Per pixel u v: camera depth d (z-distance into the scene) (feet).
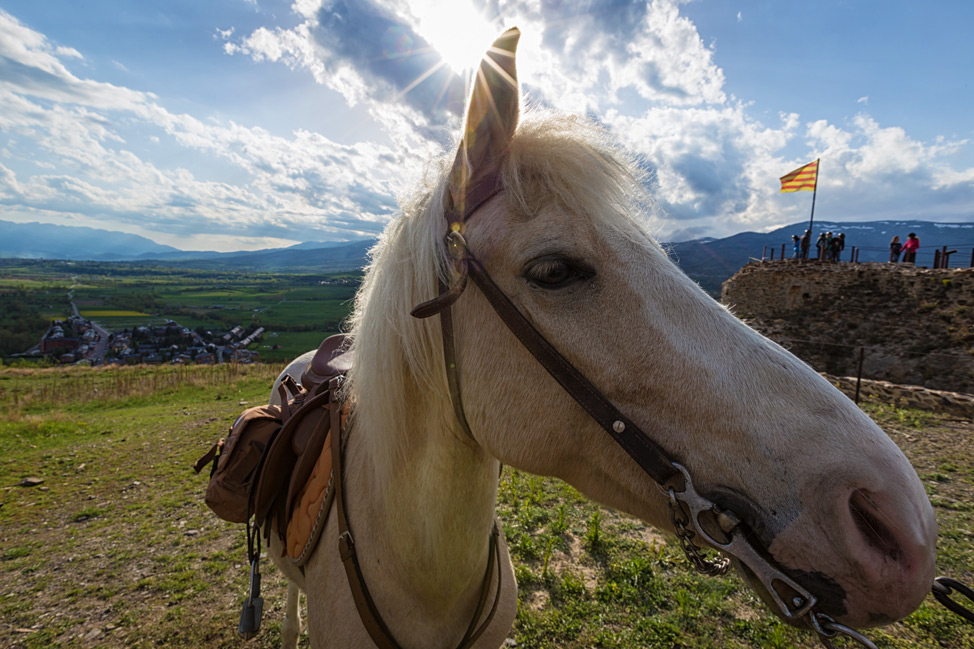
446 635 4.50
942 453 18.57
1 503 17.61
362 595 4.30
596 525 12.64
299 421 5.78
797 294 61.62
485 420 3.44
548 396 3.26
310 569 5.05
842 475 2.63
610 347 3.14
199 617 10.63
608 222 3.23
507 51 3.23
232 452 6.06
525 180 3.31
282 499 5.74
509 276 3.29
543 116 3.76
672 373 3.02
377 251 4.14
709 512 2.91
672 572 11.18
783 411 2.82
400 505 4.02
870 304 55.47
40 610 11.03
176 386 46.83
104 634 10.14
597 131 3.78
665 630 9.30
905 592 2.51
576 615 9.89
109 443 26.04
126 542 14.38
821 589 2.63
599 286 3.19
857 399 28.68
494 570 5.03
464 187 3.39
